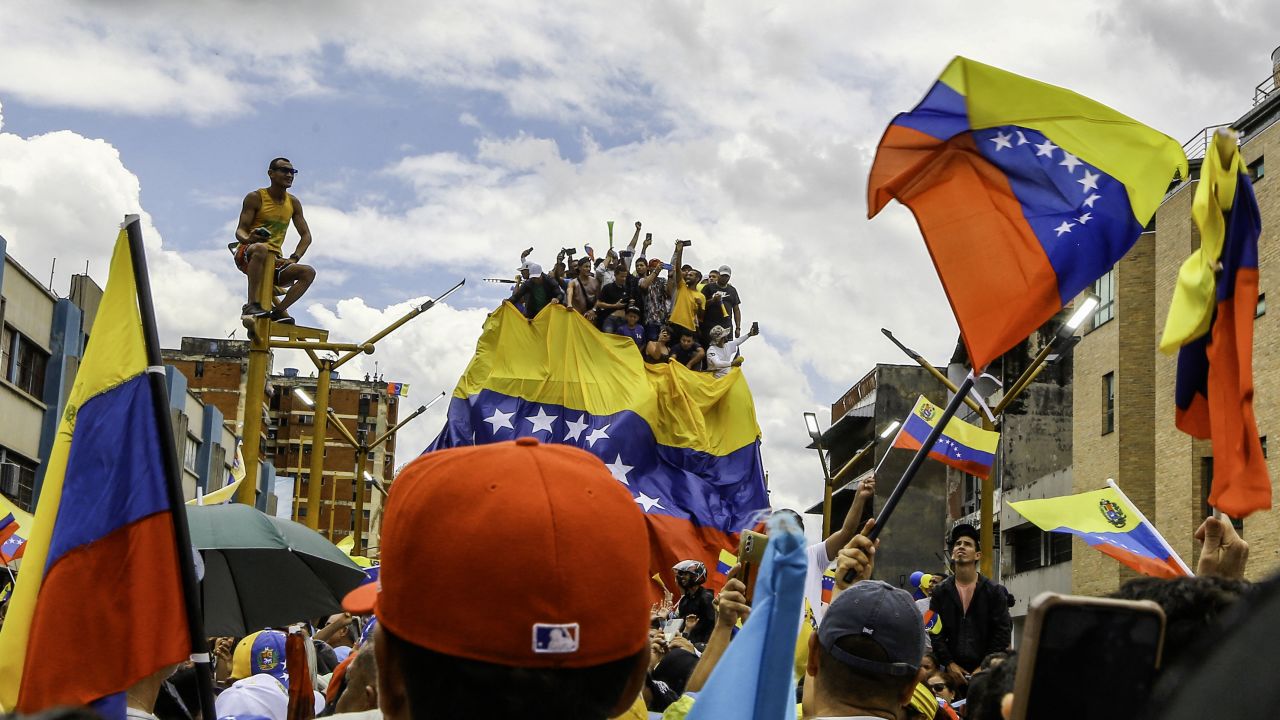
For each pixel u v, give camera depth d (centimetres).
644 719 369
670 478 1736
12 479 3962
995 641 920
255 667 694
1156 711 123
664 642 753
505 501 191
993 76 621
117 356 441
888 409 5788
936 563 5678
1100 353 3928
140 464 430
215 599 801
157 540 427
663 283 2631
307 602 810
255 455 1342
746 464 1780
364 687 512
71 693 415
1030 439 5019
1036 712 209
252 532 746
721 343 2536
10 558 1296
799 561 226
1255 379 2969
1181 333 522
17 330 4000
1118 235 607
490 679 186
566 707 188
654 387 1781
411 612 190
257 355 1372
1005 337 600
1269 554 2830
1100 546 845
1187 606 238
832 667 365
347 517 11562
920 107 621
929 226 615
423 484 198
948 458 1752
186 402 5794
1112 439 3806
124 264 445
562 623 187
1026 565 4738
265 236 1376
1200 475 3344
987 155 620
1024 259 608
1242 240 512
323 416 1912
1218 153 509
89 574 423
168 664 421
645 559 206
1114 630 209
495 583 186
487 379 1727
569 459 206
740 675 229
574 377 1736
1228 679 115
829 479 2695
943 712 605
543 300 2575
